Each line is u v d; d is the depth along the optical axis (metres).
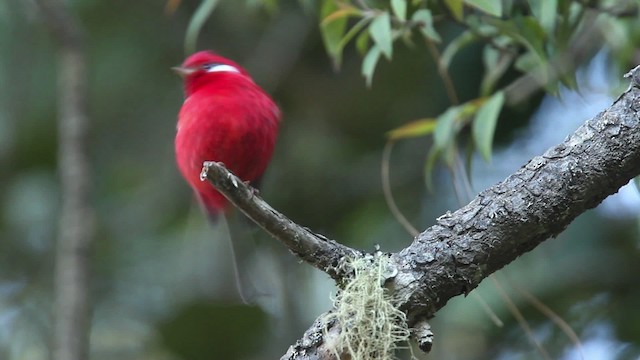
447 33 10.48
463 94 10.64
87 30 12.20
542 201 5.21
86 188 10.24
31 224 12.49
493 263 5.28
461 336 10.05
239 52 12.18
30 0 12.03
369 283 5.31
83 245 10.02
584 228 10.12
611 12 7.76
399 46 11.02
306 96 12.03
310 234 5.41
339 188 11.67
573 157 5.24
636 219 10.10
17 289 12.20
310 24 11.80
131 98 12.33
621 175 5.20
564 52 7.29
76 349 9.57
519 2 7.43
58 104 12.35
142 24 12.29
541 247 10.14
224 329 11.48
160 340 11.66
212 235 11.70
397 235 10.82
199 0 12.24
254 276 8.73
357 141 11.93
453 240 5.30
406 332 5.27
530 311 9.89
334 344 5.30
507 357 9.92
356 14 7.22
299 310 11.25
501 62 7.98
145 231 12.28
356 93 11.79
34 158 12.76
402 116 11.55
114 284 12.06
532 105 10.49
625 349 9.64
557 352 9.73
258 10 11.38
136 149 12.52
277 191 11.76
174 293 11.82
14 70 12.15
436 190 10.97
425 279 5.28
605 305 9.88
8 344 11.65
